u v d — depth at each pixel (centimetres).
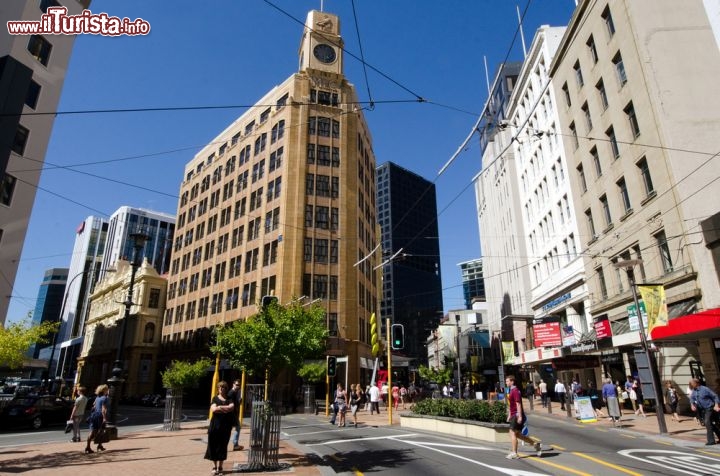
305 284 4166
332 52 5025
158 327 6147
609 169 2559
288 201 4362
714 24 2005
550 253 3650
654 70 2164
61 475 852
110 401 1550
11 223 2767
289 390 3641
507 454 1068
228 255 5038
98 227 13238
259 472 882
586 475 819
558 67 3198
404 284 11881
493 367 6331
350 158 4747
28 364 3934
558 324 3088
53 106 3062
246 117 5541
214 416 862
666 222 2067
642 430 1520
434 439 1380
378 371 4578
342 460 1028
